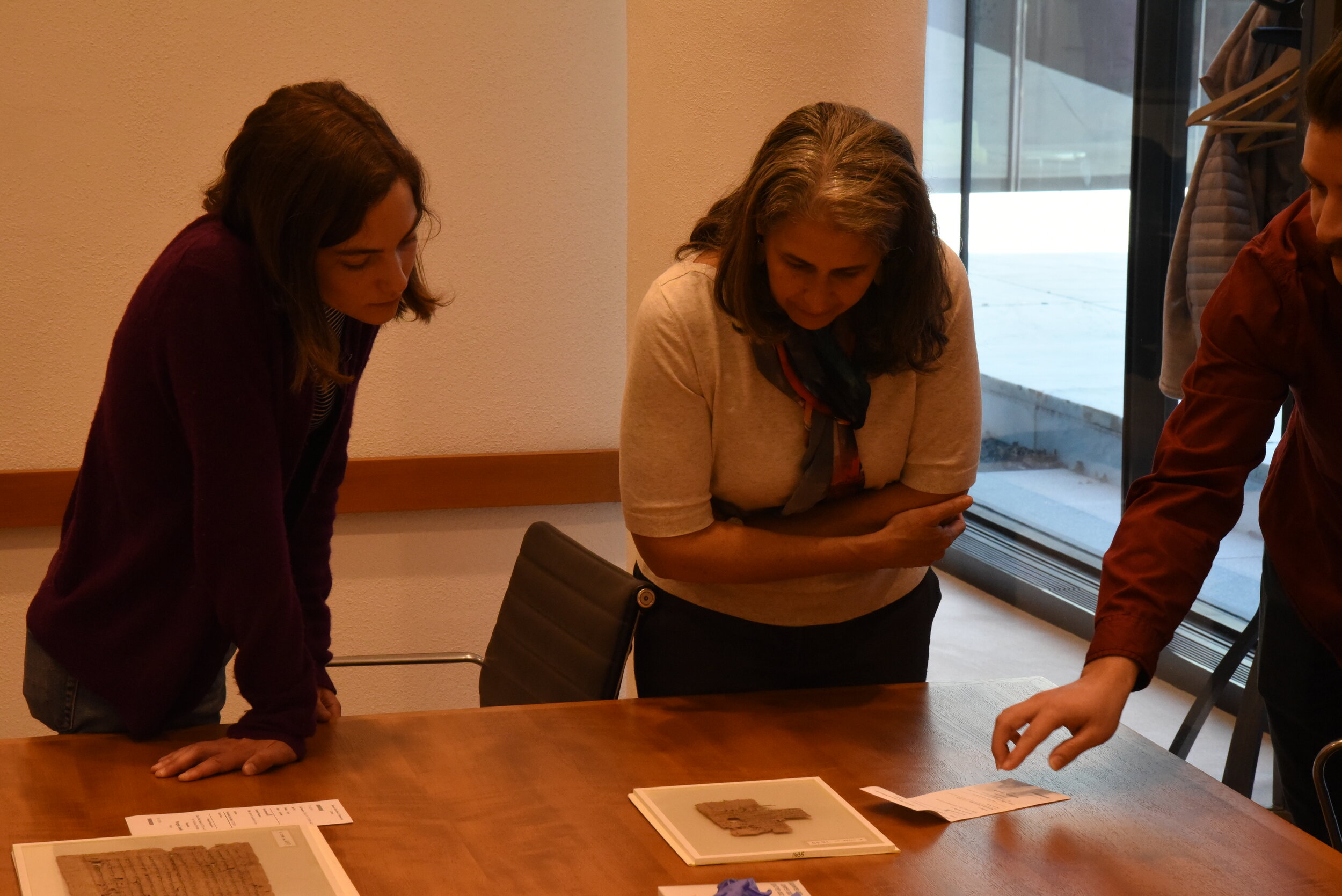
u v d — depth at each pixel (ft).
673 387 5.28
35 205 9.41
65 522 5.30
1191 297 9.34
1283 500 5.74
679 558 5.48
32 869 3.97
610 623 6.37
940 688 5.94
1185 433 5.16
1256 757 8.19
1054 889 4.16
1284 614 6.02
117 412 4.68
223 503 4.55
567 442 10.64
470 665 10.77
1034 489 12.82
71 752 4.93
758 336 5.04
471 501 10.39
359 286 4.62
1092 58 11.27
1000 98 12.79
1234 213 8.92
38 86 9.27
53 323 9.61
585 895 4.02
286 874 4.03
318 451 5.31
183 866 4.03
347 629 10.51
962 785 4.94
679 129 8.80
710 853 4.25
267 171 4.38
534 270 10.30
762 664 5.92
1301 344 4.97
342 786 4.75
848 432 5.48
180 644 4.90
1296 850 4.47
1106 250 11.34
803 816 4.57
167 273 4.54
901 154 4.79
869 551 5.47
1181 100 10.19
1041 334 12.46
